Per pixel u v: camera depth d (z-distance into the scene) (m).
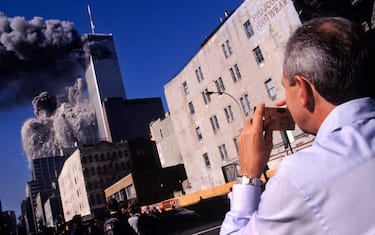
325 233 0.87
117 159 80.94
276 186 0.95
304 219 0.90
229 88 36.66
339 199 0.87
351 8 17.83
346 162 0.90
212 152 40.41
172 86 46.41
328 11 20.84
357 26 1.04
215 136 39.72
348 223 0.85
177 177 58.50
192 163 43.78
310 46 1.02
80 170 79.19
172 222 21.17
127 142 82.50
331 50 0.98
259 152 1.17
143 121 148.50
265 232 0.95
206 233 15.35
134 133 144.75
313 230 0.89
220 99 38.12
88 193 77.81
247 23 32.81
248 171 1.16
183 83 44.31
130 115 146.88
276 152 29.53
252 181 1.14
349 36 1.00
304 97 1.07
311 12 23.78
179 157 62.12
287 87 1.13
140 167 80.25
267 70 31.17
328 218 0.87
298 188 0.91
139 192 55.12
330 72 0.98
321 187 0.89
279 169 0.99
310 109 1.07
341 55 0.97
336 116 1.00
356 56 0.98
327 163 0.91
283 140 28.80
